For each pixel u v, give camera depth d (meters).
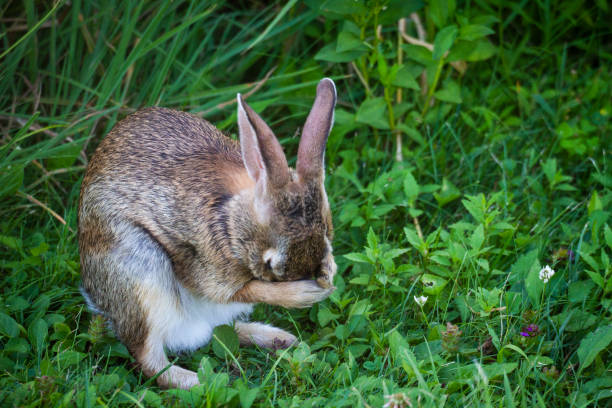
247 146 4.43
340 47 6.40
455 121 7.11
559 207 6.22
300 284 4.61
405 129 6.76
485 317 4.93
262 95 6.72
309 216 4.36
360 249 5.94
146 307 4.81
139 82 6.98
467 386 4.43
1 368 4.56
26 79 6.54
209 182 4.88
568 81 7.54
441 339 4.74
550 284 5.14
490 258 5.60
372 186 6.18
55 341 4.99
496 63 7.44
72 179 6.36
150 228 4.90
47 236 5.97
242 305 5.43
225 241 4.73
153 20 6.13
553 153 6.86
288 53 7.29
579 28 7.97
